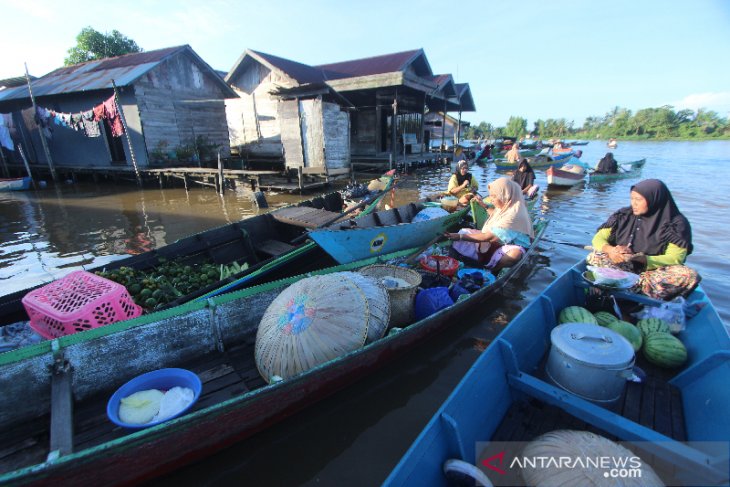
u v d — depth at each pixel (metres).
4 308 4.04
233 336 4.04
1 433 2.94
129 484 2.56
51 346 3.02
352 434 3.29
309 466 3.00
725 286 5.85
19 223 9.98
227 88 18.16
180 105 16.52
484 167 24.59
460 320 4.74
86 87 15.09
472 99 29.94
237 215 10.80
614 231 4.69
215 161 18.03
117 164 16.73
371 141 21.45
